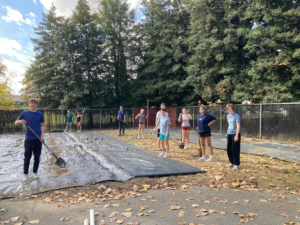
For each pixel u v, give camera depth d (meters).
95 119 20.50
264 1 13.08
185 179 5.20
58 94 23.73
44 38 24.66
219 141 11.27
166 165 6.27
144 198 4.11
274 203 3.87
